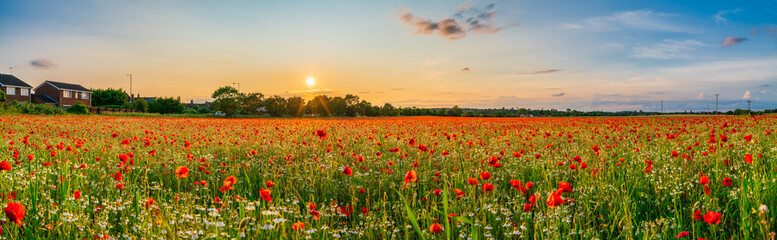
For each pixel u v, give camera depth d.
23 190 4.25
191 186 5.41
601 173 5.30
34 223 3.30
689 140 8.96
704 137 10.51
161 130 16.66
